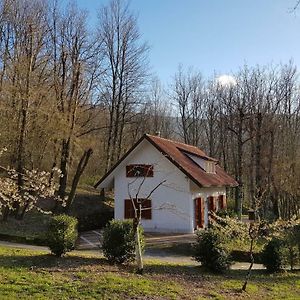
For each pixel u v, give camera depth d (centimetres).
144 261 1506
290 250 1552
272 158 3550
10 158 2491
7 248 1573
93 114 3266
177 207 2689
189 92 5662
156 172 2764
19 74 2472
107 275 1163
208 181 2872
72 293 978
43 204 3098
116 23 3903
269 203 3966
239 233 1435
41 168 2838
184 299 1023
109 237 1340
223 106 5291
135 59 3969
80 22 3098
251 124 3616
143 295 1017
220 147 5469
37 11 2847
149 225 2753
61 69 2889
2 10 2777
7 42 2770
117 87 3934
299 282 1361
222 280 1278
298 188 3472
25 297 915
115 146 3991
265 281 1335
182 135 5969
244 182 4725
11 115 2498
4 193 1402
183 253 2003
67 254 1441
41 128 2627
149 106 5412
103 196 3725
